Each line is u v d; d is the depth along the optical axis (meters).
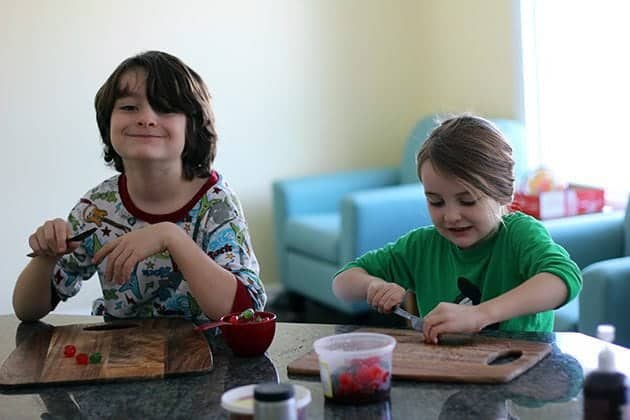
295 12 4.91
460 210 1.77
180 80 1.89
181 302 1.95
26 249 4.49
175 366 1.55
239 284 1.81
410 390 1.40
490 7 4.64
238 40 4.80
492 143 1.78
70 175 4.52
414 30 5.20
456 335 1.66
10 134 4.40
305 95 4.99
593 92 4.18
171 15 4.63
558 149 4.43
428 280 1.97
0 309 4.46
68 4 4.42
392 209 4.07
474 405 1.33
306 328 1.80
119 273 1.77
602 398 1.22
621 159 4.07
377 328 1.76
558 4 4.32
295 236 4.56
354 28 5.07
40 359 1.62
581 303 2.97
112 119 1.89
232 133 4.85
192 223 1.95
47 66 4.42
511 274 1.85
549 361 1.51
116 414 1.37
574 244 3.49
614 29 4.02
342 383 1.35
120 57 4.54
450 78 5.02
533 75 4.49
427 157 1.78
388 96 5.19
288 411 1.14
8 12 4.33
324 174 4.98
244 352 1.62
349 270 1.97
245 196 4.93
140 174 1.92
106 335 1.77
